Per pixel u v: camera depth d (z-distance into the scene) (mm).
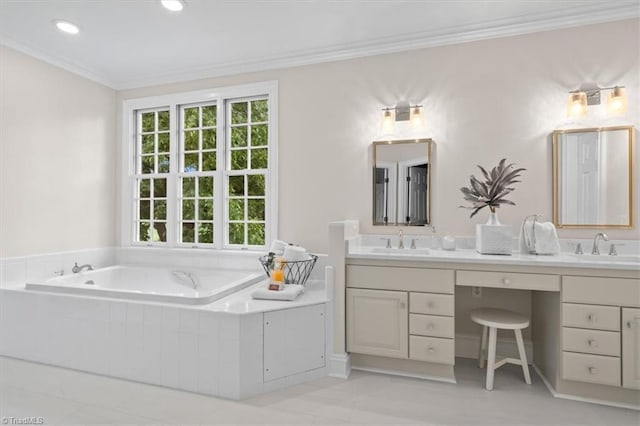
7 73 2752
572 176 2451
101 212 3547
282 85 3154
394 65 2848
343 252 2348
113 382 2219
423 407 1924
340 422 1781
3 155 2723
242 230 3389
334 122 3002
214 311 2061
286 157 3135
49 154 3055
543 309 2322
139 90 3648
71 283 2896
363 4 2363
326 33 2750
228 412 1869
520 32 2543
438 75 2744
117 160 3715
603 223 2389
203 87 3416
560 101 2480
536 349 2471
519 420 1798
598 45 2402
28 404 1937
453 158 2709
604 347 1922
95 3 2346
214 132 3521
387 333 2295
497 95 2609
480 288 2664
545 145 2512
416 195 2793
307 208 3070
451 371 2230
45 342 2480
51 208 3068
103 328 2322
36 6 2367
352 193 2949
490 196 2391
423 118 2783
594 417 1828
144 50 3021
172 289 3268
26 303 2535
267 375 2102
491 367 2141
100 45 2926
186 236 3592
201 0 2316
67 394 2055
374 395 2059
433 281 2209
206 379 2072
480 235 2393
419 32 2719
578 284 1971
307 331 2264
